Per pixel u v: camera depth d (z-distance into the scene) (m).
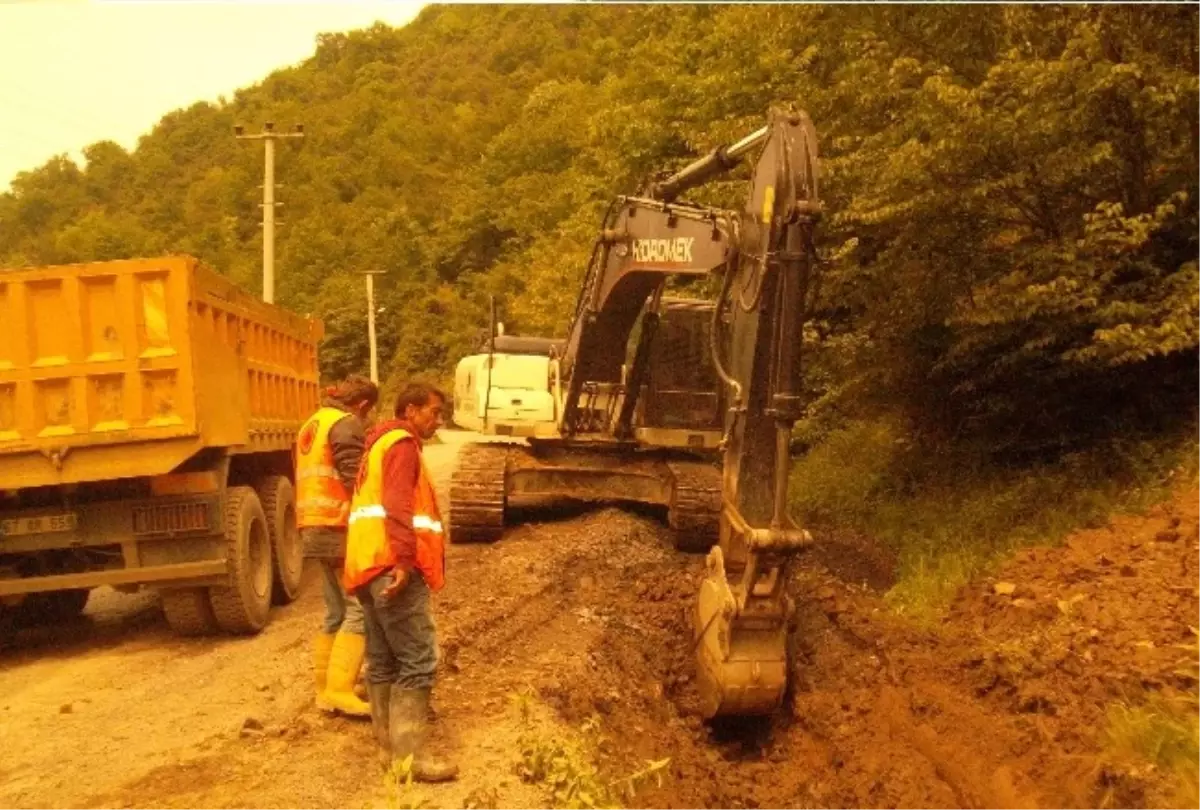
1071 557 8.19
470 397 11.65
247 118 101.19
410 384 5.45
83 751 5.92
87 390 7.96
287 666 7.33
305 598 10.29
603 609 8.21
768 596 6.39
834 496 13.03
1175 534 7.85
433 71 109.06
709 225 7.64
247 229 80.50
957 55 10.49
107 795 5.20
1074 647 6.74
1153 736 5.48
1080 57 8.89
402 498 5.07
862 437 14.16
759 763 6.86
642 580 9.12
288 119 99.12
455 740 5.56
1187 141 9.24
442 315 65.56
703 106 16.98
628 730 6.50
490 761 5.30
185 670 7.68
